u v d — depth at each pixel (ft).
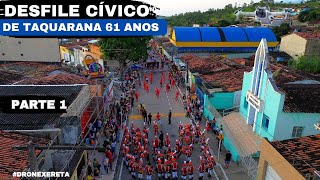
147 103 122.83
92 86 83.76
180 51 200.54
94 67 109.81
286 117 68.69
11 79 106.32
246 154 68.49
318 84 83.35
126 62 177.37
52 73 111.04
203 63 141.18
